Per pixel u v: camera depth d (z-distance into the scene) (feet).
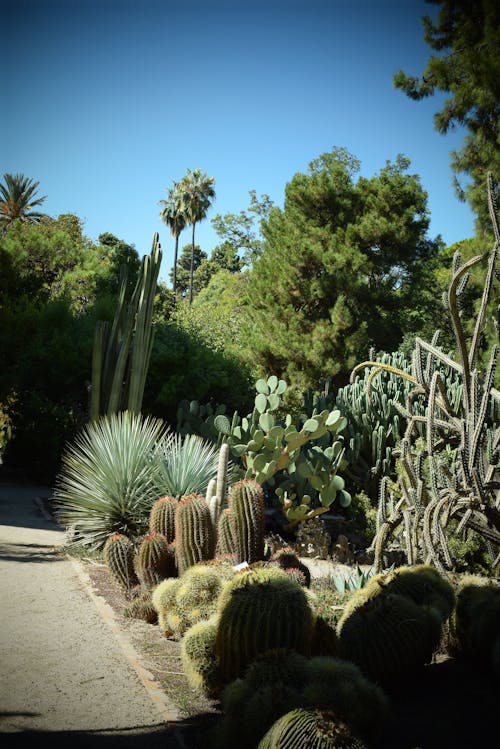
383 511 18.42
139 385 38.19
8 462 51.26
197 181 176.04
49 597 19.15
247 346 81.61
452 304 15.67
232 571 17.01
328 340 77.30
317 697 10.03
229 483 28.30
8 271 75.97
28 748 10.28
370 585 14.65
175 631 15.75
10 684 12.90
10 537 27.04
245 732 10.13
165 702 12.38
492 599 14.49
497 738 10.78
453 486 16.52
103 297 61.00
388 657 12.53
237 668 12.03
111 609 18.33
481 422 15.49
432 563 17.16
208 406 37.68
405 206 85.46
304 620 12.05
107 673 13.70
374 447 33.22
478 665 14.26
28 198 158.92
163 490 26.91
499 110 43.96
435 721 11.44
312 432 27.99
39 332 54.49
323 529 29.43
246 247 126.93
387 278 89.25
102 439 29.58
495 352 15.56
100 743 10.59
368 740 10.16
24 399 50.78
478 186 43.52
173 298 105.70
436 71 45.47
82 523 26.23
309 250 79.61
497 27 43.45
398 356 37.91
